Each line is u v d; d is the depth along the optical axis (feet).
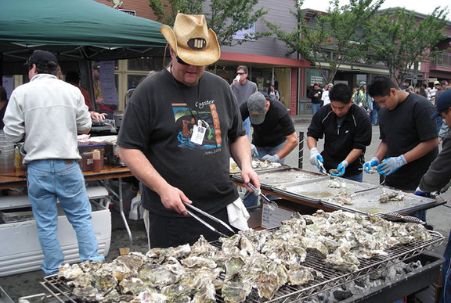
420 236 6.48
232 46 59.82
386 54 74.28
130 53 21.04
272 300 4.62
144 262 5.35
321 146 33.96
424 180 9.51
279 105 14.46
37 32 14.55
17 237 11.84
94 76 25.14
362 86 62.69
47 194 10.87
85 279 4.79
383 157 12.39
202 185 7.30
